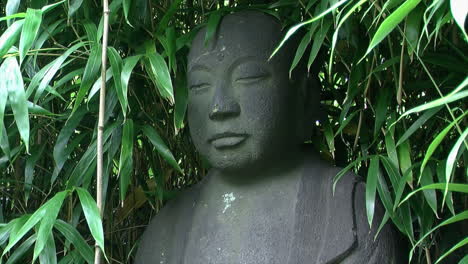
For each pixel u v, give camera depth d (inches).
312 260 60.1
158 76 58.8
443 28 69.2
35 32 53.4
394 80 66.5
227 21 65.7
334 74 78.7
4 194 76.4
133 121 67.7
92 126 71.1
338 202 61.9
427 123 69.8
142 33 69.8
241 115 62.6
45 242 51.9
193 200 68.4
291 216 62.4
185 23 79.9
